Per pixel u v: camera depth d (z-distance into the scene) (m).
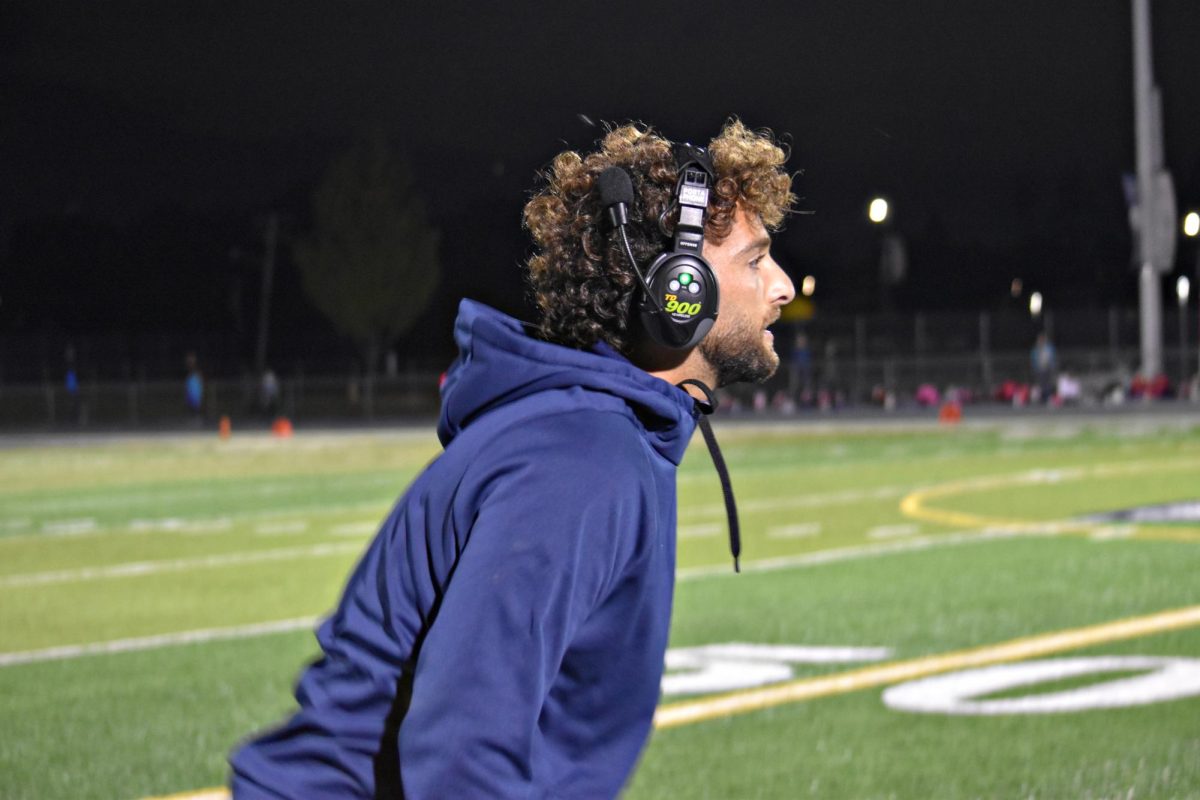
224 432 36.62
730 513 2.03
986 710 6.20
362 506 16.36
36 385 57.06
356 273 68.69
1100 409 32.88
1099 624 8.09
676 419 1.87
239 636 8.52
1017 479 17.55
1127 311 43.72
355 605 1.89
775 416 38.19
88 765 5.68
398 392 55.22
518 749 1.63
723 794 5.08
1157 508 14.03
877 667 7.13
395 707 1.82
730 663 7.28
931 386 43.31
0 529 14.80
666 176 1.93
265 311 62.38
